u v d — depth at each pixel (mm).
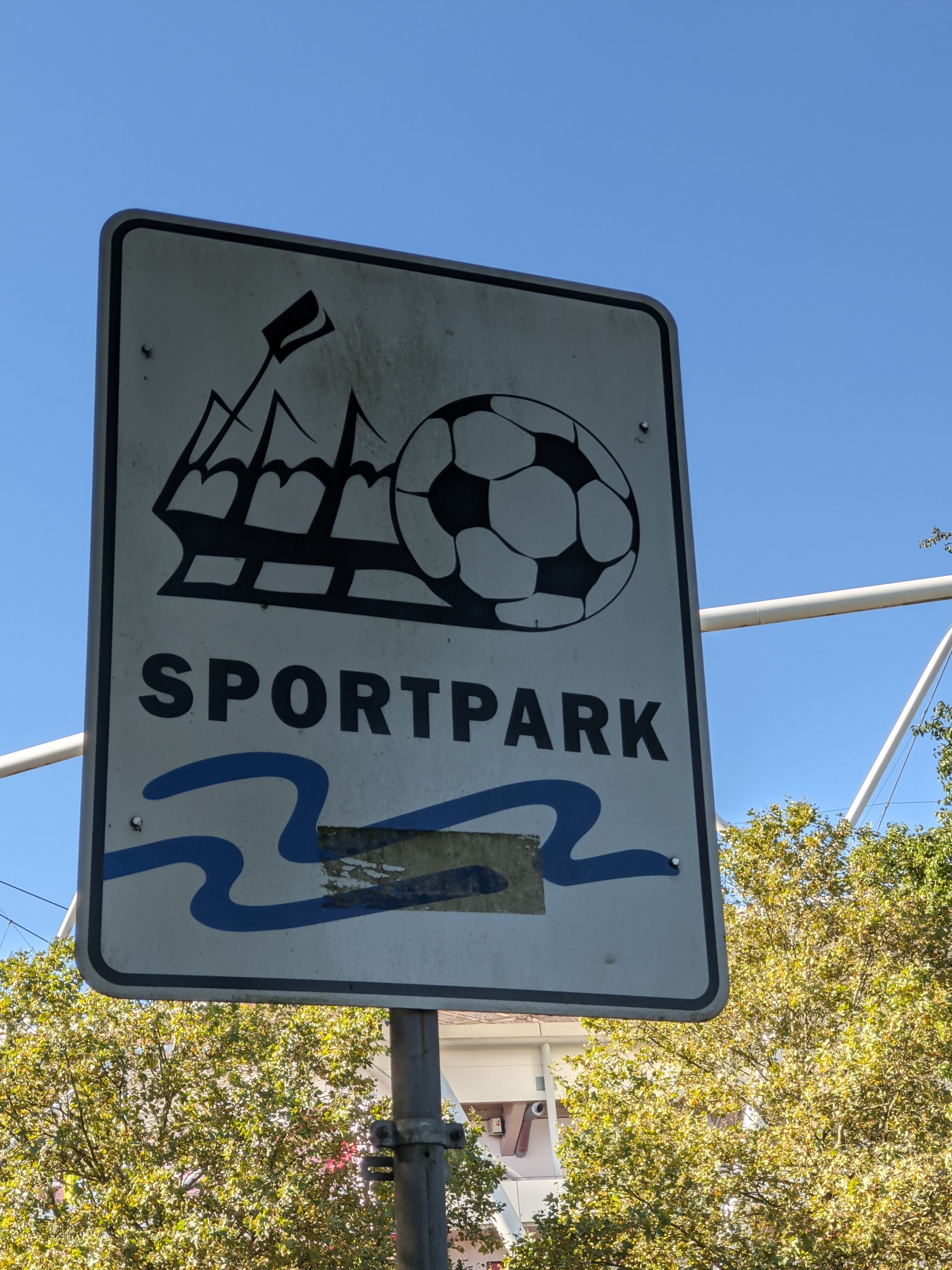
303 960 2492
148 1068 12836
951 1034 13203
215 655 2637
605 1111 13766
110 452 2730
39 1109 12500
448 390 3016
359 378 2953
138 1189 11461
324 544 2787
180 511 2725
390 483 2891
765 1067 14492
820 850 16328
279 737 2617
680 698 2918
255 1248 11297
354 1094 12938
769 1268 11703
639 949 2695
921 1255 11867
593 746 2814
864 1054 13078
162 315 2873
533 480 2992
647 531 3041
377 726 2684
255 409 2855
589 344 3170
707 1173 12602
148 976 2400
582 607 2922
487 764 2729
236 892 2496
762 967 15023
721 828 16641
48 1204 11992
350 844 2590
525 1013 2576
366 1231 11648
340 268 3037
